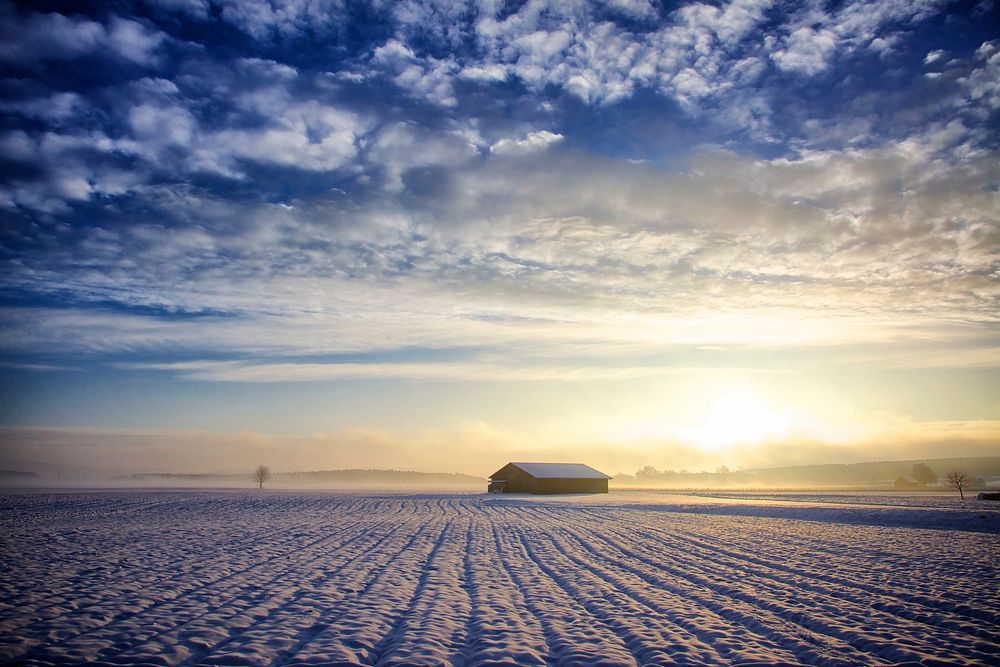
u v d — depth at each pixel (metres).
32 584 14.35
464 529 32.41
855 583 14.88
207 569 17.17
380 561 19.42
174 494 79.50
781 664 8.45
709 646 9.41
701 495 84.06
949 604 12.16
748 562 19.17
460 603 12.73
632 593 13.95
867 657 8.70
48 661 8.35
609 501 67.31
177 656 8.67
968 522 32.00
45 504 52.75
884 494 85.06
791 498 69.44
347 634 10.02
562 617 11.49
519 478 99.88
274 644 9.38
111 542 24.06
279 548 22.78
